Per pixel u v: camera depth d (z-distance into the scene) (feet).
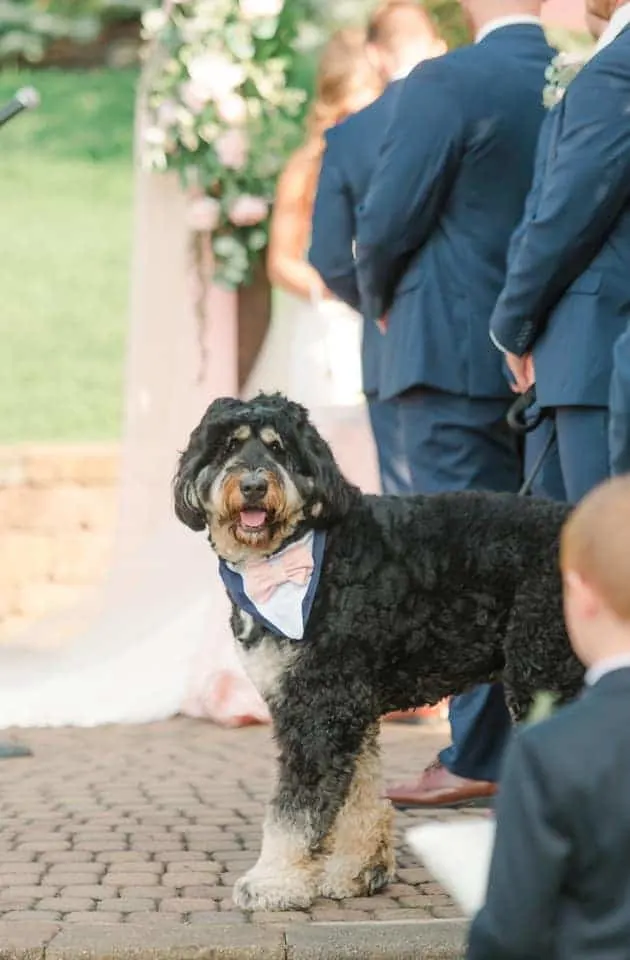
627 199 33.58
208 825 37.45
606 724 17.39
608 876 17.10
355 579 30.68
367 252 39.24
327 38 59.06
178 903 30.89
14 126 116.78
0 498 63.52
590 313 33.81
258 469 30.19
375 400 44.24
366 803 31.65
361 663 30.63
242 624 31.09
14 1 106.73
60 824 37.47
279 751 30.94
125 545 54.60
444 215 39.17
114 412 95.14
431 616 31.09
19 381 98.22
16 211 113.70
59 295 106.01
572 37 53.62
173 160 52.49
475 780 38.55
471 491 32.32
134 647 53.31
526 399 36.32
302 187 51.52
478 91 38.24
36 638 55.36
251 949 27.35
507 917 17.12
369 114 43.96
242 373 54.34
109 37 108.88
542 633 30.71
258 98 52.44
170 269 53.72
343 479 31.14
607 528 18.06
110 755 46.16
